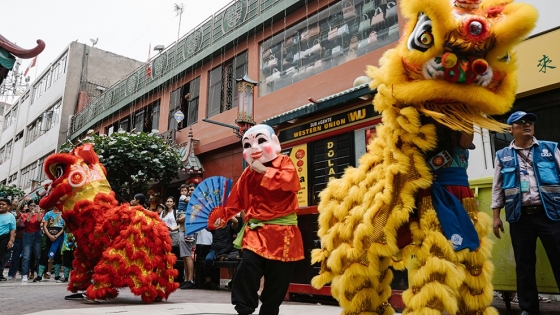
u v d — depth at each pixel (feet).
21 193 69.87
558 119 18.24
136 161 39.60
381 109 8.92
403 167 8.10
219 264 23.29
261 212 10.60
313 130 18.86
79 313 12.57
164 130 52.49
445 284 7.24
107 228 16.52
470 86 7.91
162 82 53.52
